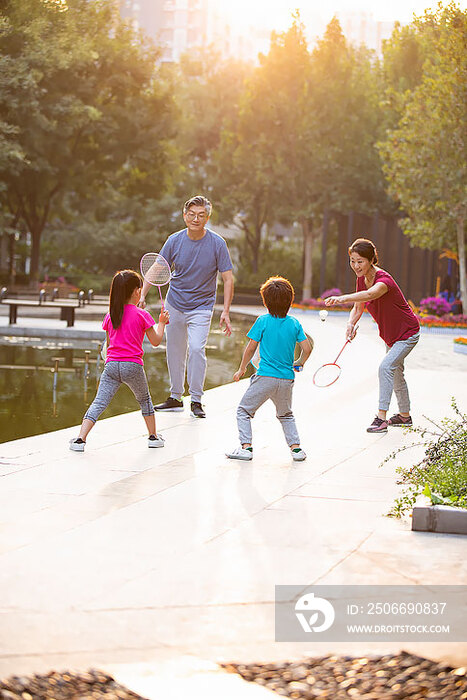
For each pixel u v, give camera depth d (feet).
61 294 116.16
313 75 164.04
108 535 15.51
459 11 100.68
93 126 137.49
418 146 105.91
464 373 48.34
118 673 10.16
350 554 14.71
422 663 10.54
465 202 102.47
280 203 175.01
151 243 201.57
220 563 14.06
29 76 108.37
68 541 15.11
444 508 16.20
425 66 111.24
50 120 126.62
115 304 23.40
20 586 12.84
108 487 19.26
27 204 169.17
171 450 23.85
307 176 165.17
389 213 165.78
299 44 164.35
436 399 35.76
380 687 9.93
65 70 128.26
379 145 111.65
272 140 167.84
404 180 107.04
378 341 70.03
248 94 169.89
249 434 23.04
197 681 10.01
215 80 216.95
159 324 23.89
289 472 21.33
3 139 112.78
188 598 12.49
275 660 10.59
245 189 191.83
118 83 140.67
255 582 13.21
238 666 10.43
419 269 152.25
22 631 11.24
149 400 24.09
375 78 170.09
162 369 49.47
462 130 102.32
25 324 71.36
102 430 26.84
